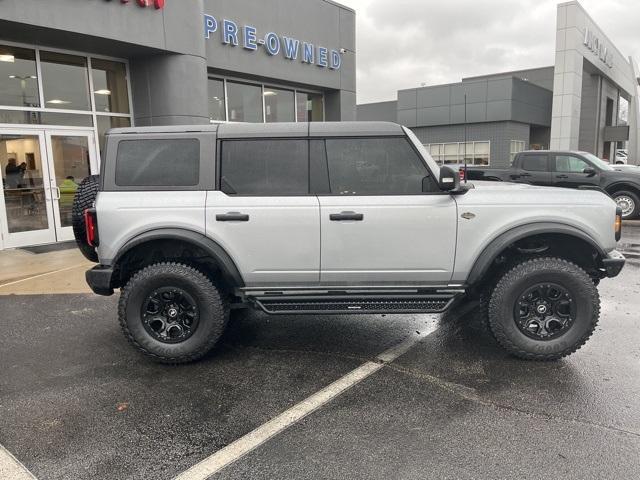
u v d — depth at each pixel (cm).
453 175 380
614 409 328
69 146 966
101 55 984
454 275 408
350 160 408
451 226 399
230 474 268
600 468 267
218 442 299
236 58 1155
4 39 855
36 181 923
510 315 399
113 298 609
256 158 410
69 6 820
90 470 274
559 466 269
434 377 381
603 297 577
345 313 406
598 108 3091
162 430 313
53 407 344
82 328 505
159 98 1005
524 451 283
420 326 498
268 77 1242
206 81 1050
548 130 3469
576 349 401
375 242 402
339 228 400
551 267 392
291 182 408
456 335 471
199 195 405
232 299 440
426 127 3303
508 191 409
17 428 317
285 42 1263
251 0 1176
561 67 2362
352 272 408
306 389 366
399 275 409
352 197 403
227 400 351
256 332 486
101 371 403
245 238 402
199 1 1011
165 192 406
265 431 310
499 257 426
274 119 1363
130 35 902
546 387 361
